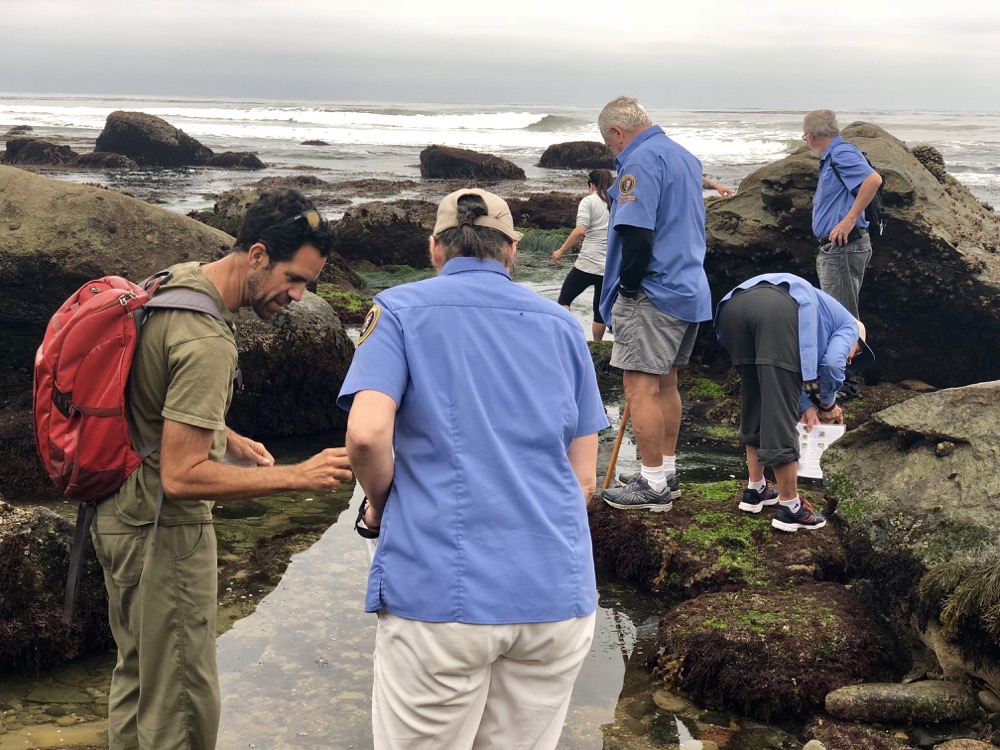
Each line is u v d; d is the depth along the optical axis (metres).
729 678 3.68
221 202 13.37
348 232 14.55
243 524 5.25
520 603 2.30
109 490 2.63
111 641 4.01
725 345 4.89
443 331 2.42
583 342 2.62
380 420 2.28
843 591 4.31
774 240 8.52
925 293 7.92
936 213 8.13
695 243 4.90
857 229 7.30
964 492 4.02
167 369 2.58
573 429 2.52
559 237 16.80
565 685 2.45
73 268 6.00
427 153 32.53
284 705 3.53
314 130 62.09
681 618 4.07
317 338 6.77
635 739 3.44
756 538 4.80
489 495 2.33
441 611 2.27
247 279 2.68
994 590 3.52
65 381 2.53
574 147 38.66
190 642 2.69
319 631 4.09
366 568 4.73
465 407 2.37
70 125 64.19
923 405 4.40
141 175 31.06
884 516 4.19
